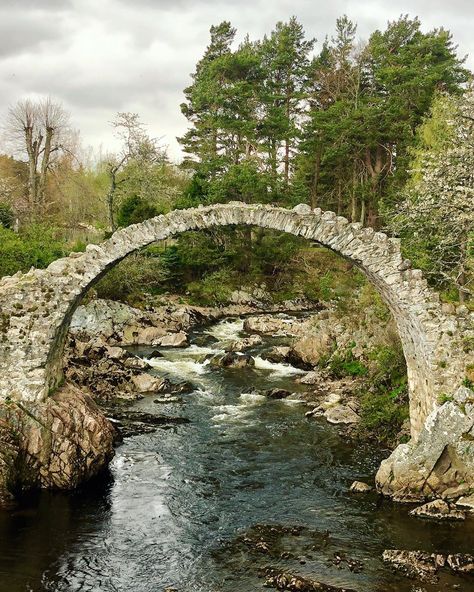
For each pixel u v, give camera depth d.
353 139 40.41
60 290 13.88
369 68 47.50
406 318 14.13
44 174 48.34
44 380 14.05
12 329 13.87
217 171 46.28
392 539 11.67
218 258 44.88
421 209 16.92
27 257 28.88
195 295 42.84
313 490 14.02
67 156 56.50
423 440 13.39
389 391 18.64
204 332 35.06
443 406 13.27
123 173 48.12
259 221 13.52
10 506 12.79
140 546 11.48
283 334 34.44
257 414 19.78
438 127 25.59
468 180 16.83
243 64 47.09
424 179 17.08
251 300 44.28
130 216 39.88
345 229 13.48
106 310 32.59
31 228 34.38
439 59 41.22
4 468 12.91
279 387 23.22
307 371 25.77
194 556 11.11
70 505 13.12
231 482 14.48
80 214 51.06
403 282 13.48
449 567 10.56
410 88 37.91
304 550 11.28
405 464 13.41
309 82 51.06
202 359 27.72
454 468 13.15
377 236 13.51
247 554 11.16
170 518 12.63
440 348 13.41
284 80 51.94
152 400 21.17
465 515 12.59
